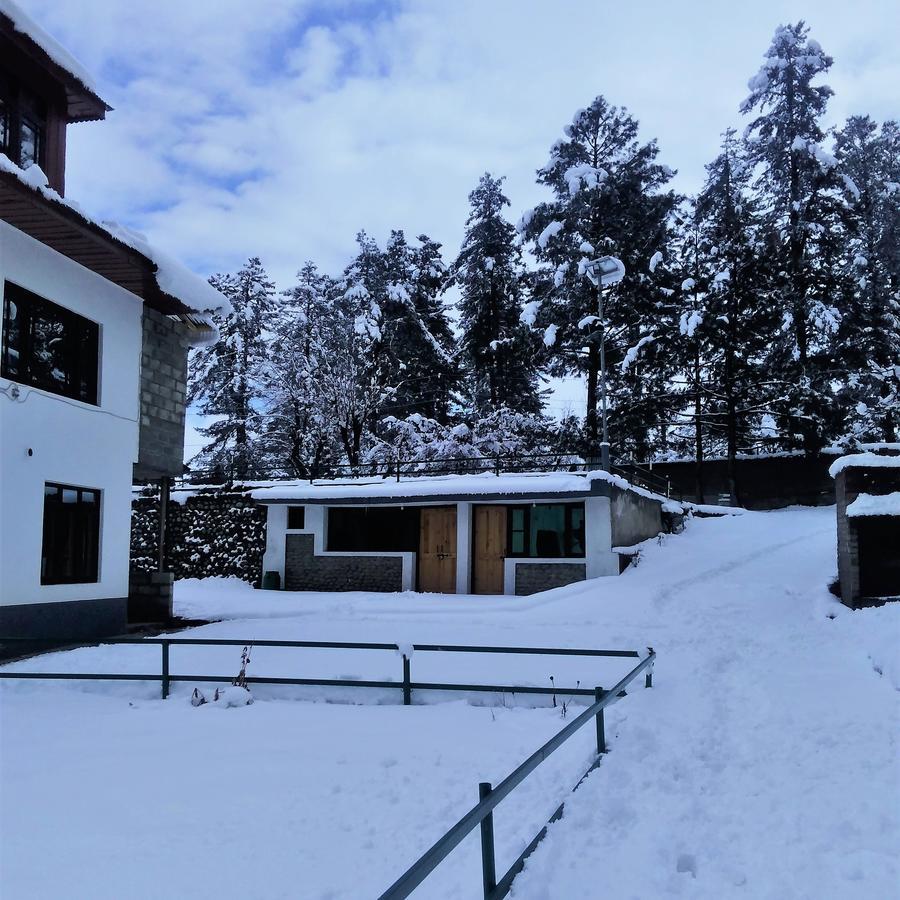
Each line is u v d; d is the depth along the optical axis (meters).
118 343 14.21
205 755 6.80
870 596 12.73
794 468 32.97
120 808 5.48
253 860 4.60
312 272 39.25
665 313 31.30
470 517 20.20
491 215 35.28
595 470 19.16
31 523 11.98
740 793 5.32
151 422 15.23
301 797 5.68
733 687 8.72
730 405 31.95
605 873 4.10
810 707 7.49
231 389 36.69
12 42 12.12
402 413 37.97
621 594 16.05
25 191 10.56
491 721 8.00
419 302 37.84
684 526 25.88
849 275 32.88
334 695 9.14
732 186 33.34
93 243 12.38
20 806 5.54
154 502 23.89
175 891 4.22
